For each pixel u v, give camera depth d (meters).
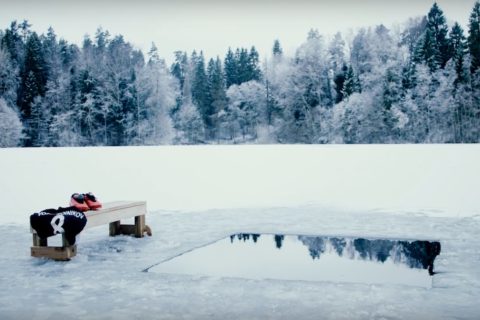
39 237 4.67
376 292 3.42
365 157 22.06
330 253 4.84
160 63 55.22
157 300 3.27
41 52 50.59
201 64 55.50
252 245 5.29
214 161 21.52
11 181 13.55
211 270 4.20
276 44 55.59
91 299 3.31
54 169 17.81
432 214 7.31
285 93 51.41
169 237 5.73
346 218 7.02
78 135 50.22
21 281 3.80
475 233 5.71
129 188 11.82
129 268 4.23
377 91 46.88
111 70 52.09
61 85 50.62
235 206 8.59
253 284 3.64
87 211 4.89
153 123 52.69
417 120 44.81
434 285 3.58
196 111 54.16
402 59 47.66
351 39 50.50
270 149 34.31
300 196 9.98
